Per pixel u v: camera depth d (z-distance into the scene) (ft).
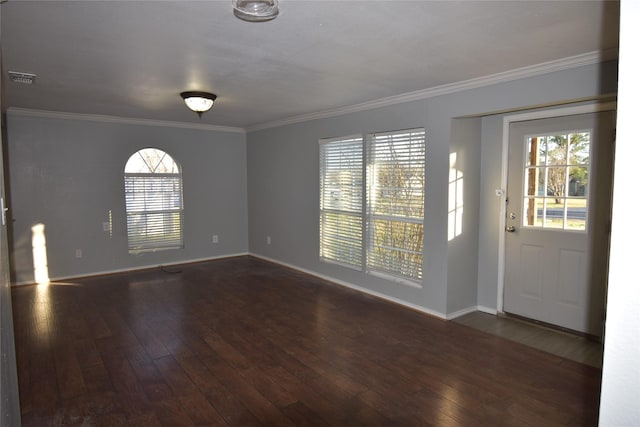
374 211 15.10
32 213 16.74
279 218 20.25
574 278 11.23
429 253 13.05
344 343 10.88
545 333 11.52
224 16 6.98
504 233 12.69
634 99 1.81
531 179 11.96
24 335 11.37
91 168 17.92
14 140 16.19
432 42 8.28
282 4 6.48
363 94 13.16
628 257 1.87
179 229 20.66
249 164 22.31
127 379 8.95
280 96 13.50
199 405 7.95
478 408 7.85
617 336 1.93
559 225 11.44
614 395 1.96
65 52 8.87
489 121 12.83
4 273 4.49
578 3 6.44
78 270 17.88
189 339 11.14
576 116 10.82
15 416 5.15
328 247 17.40
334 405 7.96
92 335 11.40
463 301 13.14
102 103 14.74
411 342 10.94
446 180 12.35
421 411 7.76
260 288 16.24
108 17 7.01
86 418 7.51
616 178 1.90
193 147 20.66
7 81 11.37
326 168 17.21
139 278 17.79
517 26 7.41
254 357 10.03
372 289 15.28
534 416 7.59
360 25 7.37
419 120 13.04
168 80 11.36
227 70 10.33
